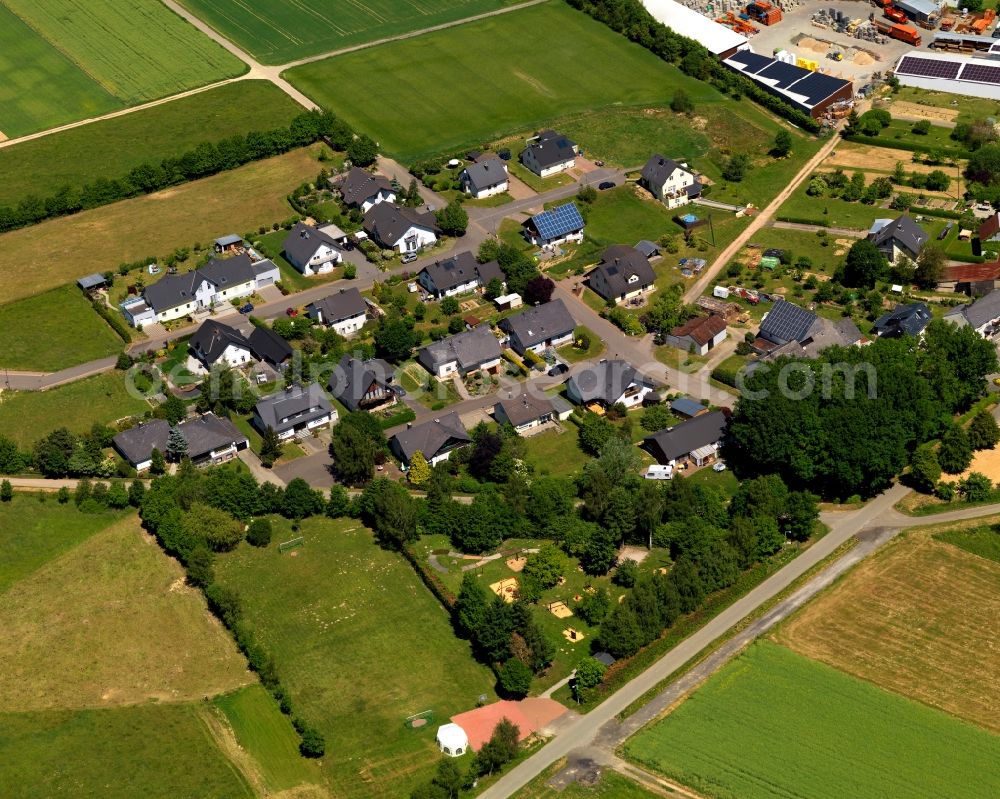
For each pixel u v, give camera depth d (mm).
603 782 171000
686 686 185000
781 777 170125
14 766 174750
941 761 172625
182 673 188875
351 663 190250
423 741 177750
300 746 177500
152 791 171500
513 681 181625
